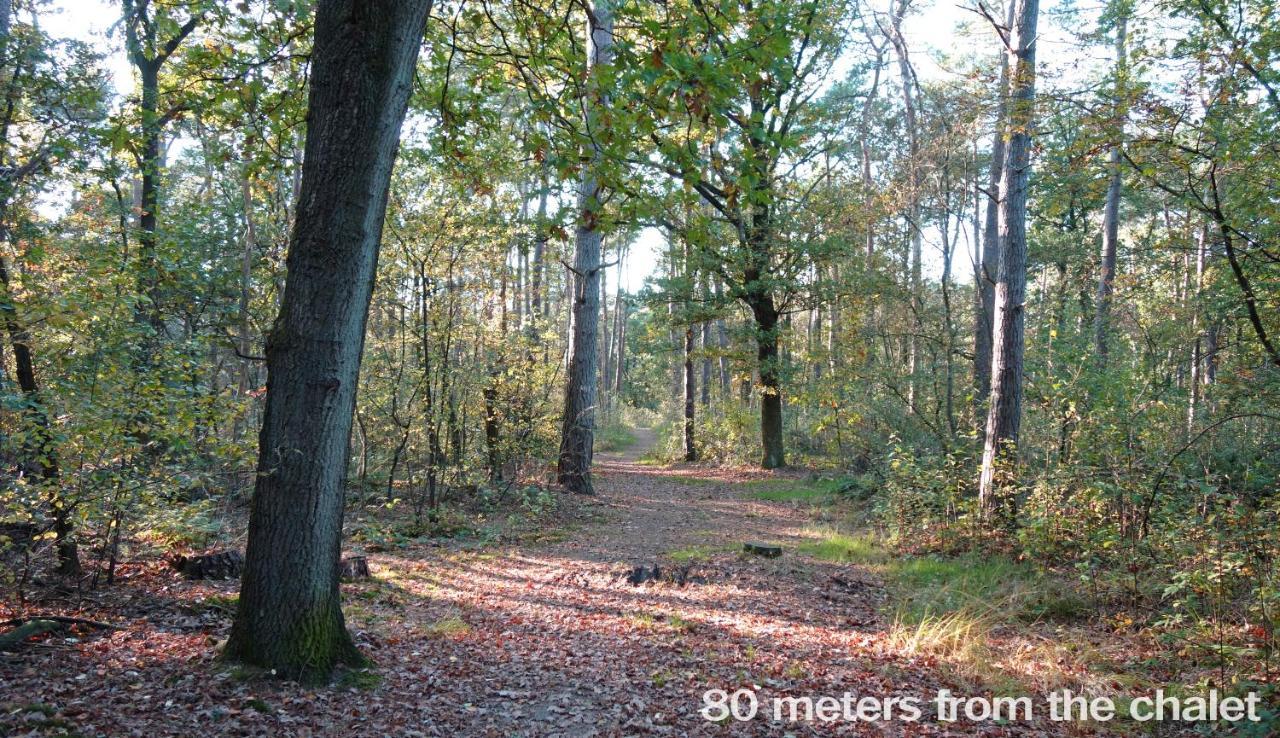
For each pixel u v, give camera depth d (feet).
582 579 27.71
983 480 33.37
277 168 21.18
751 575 28.60
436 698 15.11
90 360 20.35
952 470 35.65
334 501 14.88
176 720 12.48
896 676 17.88
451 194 35.27
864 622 23.07
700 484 61.82
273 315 40.27
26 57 24.32
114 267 21.86
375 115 14.14
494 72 21.06
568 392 51.55
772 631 21.63
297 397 14.29
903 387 53.98
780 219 59.21
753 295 62.85
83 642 16.19
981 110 31.55
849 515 43.47
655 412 162.61
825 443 74.64
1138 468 26.03
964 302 73.26
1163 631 20.20
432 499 38.81
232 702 13.26
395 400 37.68
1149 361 38.06
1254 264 26.12
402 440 39.01
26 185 26.30
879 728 14.69
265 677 14.11
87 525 20.47
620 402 141.49
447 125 21.61
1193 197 25.55
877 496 42.16
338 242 14.12
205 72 20.95
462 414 40.34
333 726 13.08
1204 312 38.06
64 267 22.72
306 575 14.58
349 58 13.92
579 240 50.96
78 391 19.65
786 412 84.64
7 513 20.01
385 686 15.17
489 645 19.31
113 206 32.22
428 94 21.49
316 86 14.15
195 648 15.96
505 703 15.38
